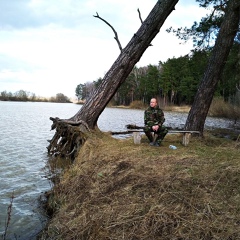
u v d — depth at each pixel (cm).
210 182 486
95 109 1000
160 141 818
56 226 435
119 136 1461
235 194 441
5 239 439
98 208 449
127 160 646
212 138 999
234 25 986
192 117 1013
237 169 527
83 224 411
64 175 699
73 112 4328
